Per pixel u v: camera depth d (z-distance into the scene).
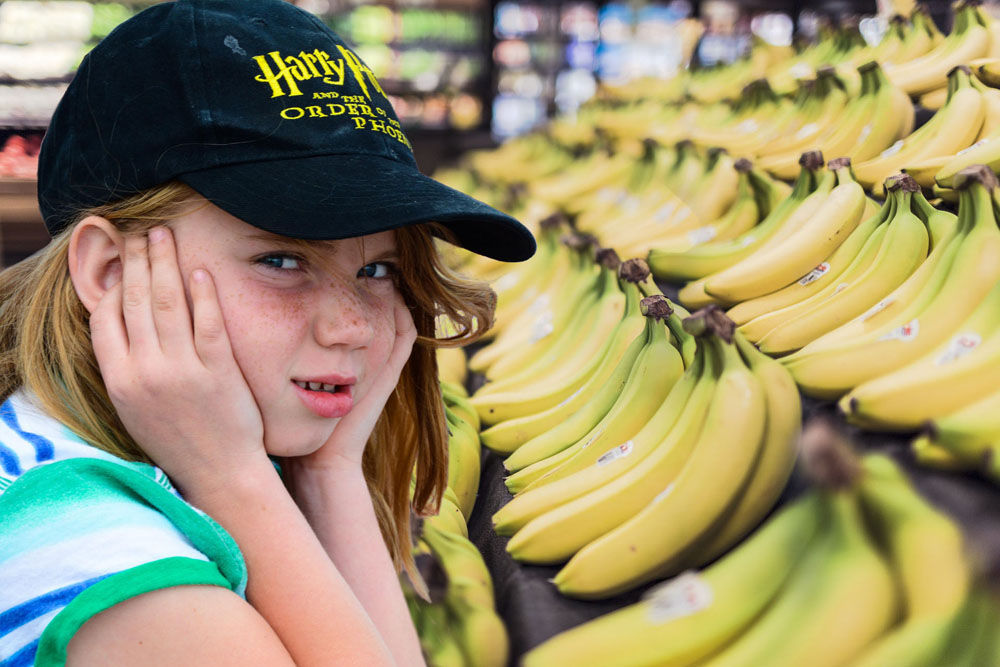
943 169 1.03
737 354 0.83
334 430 0.92
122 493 0.67
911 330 0.82
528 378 1.27
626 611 0.74
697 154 1.75
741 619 0.68
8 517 0.63
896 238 0.98
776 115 1.80
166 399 0.72
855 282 0.98
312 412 0.78
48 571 0.61
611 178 2.28
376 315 0.85
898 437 0.72
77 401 0.76
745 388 0.79
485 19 5.02
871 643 0.61
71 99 0.76
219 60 0.72
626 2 5.32
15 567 0.61
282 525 0.74
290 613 0.73
